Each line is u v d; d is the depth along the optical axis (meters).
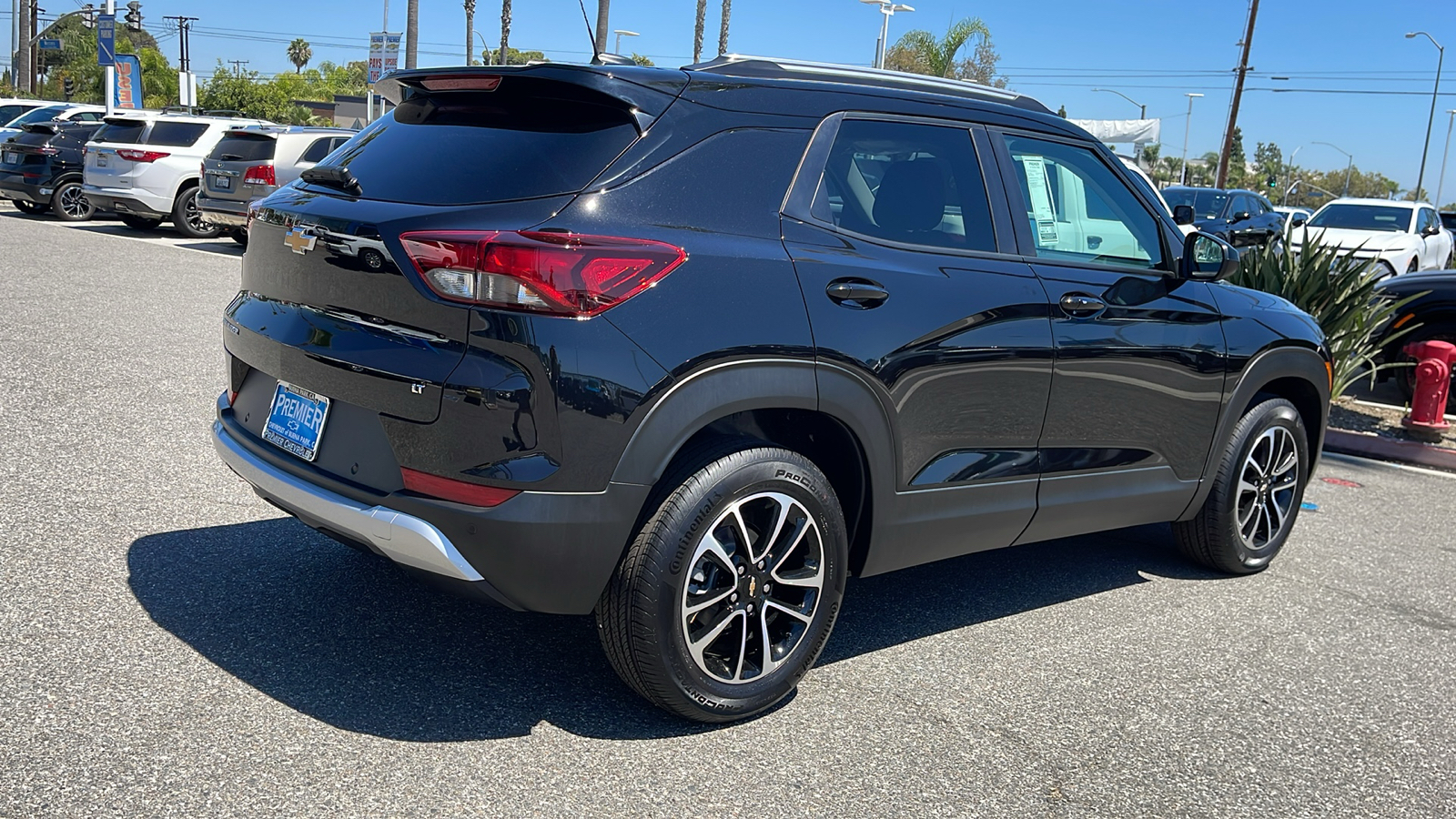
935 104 3.60
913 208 3.45
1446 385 7.72
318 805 2.55
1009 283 3.56
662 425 2.79
